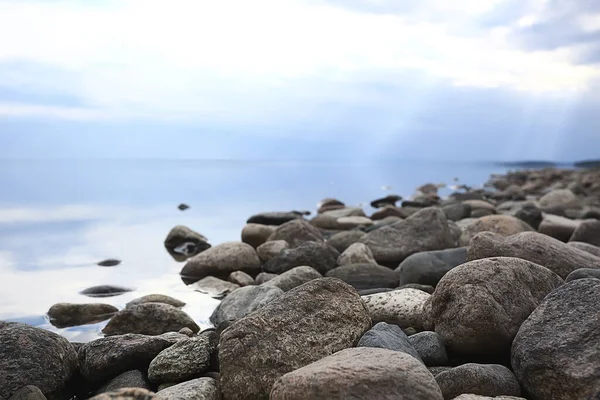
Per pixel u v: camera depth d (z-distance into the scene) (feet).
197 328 19.03
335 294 14.78
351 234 34.24
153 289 25.91
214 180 111.96
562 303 13.20
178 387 12.48
